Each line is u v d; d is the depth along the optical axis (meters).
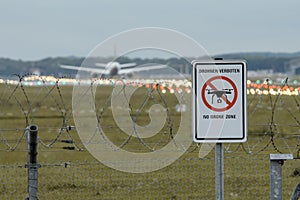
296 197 18.97
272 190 18.75
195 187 28.78
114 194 27.59
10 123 65.88
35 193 19.70
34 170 19.73
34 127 19.81
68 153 36.28
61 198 27.06
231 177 29.62
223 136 18.56
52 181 29.80
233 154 32.72
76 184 29.23
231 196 27.42
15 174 31.84
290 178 30.30
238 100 18.50
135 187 28.67
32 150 19.70
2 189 28.48
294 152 33.88
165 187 28.55
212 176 30.19
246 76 18.47
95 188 28.53
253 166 31.12
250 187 28.66
